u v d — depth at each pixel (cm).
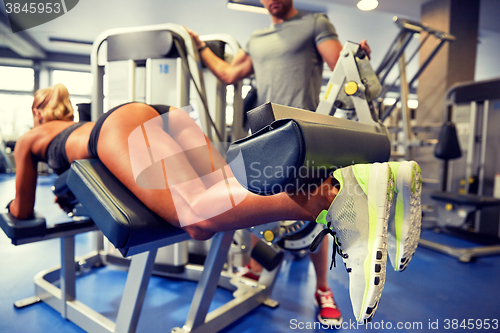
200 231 75
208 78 162
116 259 174
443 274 184
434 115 454
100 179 77
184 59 140
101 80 169
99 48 165
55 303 130
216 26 628
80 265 169
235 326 121
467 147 292
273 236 106
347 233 63
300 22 129
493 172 276
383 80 284
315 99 133
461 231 290
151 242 75
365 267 60
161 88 152
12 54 765
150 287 156
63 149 100
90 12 567
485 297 152
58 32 675
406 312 135
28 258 190
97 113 167
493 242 262
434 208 264
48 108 115
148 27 150
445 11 454
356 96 104
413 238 72
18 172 109
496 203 228
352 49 104
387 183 60
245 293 134
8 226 106
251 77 182
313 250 65
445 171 306
